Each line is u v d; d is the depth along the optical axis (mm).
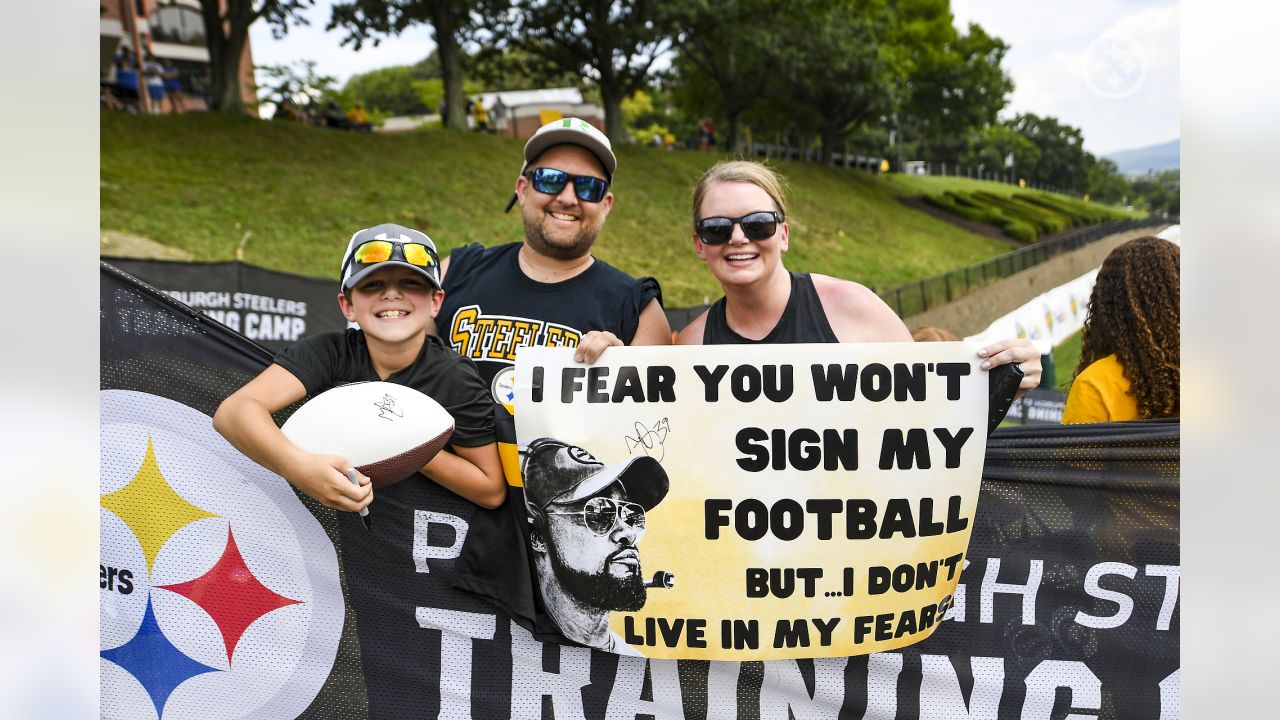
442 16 27938
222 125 23719
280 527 2297
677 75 34156
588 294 2711
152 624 2332
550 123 2668
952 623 2256
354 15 27422
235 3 25000
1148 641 2252
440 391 2172
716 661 2246
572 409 2207
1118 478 2244
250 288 7836
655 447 2199
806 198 30234
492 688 2270
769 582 2201
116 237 17422
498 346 2680
